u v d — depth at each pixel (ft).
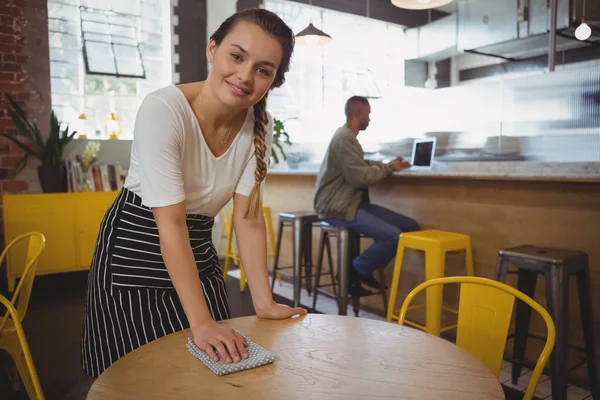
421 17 26.30
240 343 3.66
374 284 11.35
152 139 3.94
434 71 27.58
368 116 11.44
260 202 4.92
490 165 11.69
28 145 15.71
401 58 26.94
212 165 4.49
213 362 3.45
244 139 4.68
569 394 8.00
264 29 3.82
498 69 24.68
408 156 16.92
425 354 3.71
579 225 8.05
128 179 4.67
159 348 3.83
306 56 23.79
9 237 14.30
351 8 23.52
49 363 9.46
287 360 3.59
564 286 7.26
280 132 19.29
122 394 3.07
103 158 16.99
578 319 8.22
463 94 15.42
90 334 4.77
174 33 18.75
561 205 8.27
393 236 10.46
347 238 11.01
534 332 8.76
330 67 24.62
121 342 4.58
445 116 16.28
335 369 3.44
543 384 8.50
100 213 15.57
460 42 21.49
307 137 23.50
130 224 4.59
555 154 12.11
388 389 3.14
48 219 14.78
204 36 19.34
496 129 14.07
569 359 8.39
